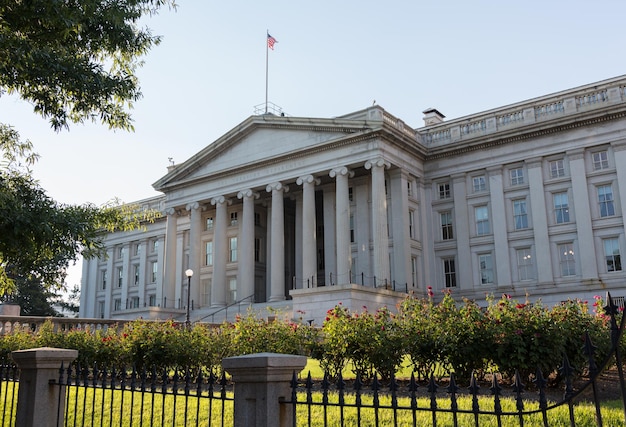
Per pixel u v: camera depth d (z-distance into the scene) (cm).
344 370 1708
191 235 5384
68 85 1305
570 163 4162
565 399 448
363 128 4356
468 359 1331
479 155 4575
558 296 4050
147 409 1245
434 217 4741
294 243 5662
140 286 6925
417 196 4706
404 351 1437
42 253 1372
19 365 961
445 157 4738
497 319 1328
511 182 4431
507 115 4494
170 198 5619
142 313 4991
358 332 1487
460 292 4453
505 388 1347
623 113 3956
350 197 4881
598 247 3988
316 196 5559
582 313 1371
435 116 5288
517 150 4403
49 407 931
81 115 1431
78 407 1295
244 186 5072
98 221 1489
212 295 5091
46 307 7075
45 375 938
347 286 3734
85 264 7956
